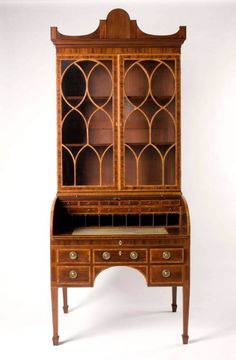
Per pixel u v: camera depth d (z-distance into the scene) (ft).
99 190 10.67
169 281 9.68
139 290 12.69
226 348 9.70
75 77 10.60
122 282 12.69
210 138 12.50
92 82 10.68
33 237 12.70
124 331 10.62
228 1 12.25
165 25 12.35
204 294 12.39
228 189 12.61
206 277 12.73
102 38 10.33
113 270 12.69
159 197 10.70
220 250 12.73
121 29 10.36
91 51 10.43
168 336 10.34
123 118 10.59
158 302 12.35
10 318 11.25
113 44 10.40
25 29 12.33
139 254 9.62
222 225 12.69
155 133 10.79
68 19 12.35
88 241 9.60
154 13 12.35
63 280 9.68
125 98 10.59
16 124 12.47
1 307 11.78
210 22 12.31
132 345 9.89
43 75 12.40
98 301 12.44
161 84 10.66
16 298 12.21
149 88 10.56
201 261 12.75
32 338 10.25
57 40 10.31
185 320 9.82
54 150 12.52
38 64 12.39
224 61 12.35
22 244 12.71
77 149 10.67
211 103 12.43
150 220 11.03
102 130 10.80
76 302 12.40
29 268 12.73
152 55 10.46
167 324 11.00
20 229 12.68
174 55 10.46
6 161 12.54
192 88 12.41
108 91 10.70
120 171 10.64
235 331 10.51
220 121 12.46
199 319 11.12
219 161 12.55
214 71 12.36
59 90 10.44
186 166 12.58
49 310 11.67
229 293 12.42
